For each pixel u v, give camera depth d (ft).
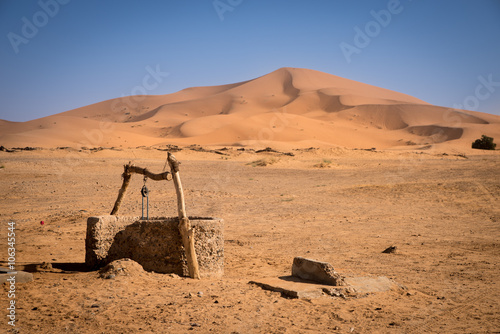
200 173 114.11
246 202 66.74
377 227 47.96
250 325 16.87
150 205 61.31
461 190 72.90
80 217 51.26
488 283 25.07
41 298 19.54
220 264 26.13
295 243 39.22
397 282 24.34
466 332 16.74
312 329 16.66
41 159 138.72
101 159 143.43
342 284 22.65
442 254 34.22
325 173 114.62
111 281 22.36
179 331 15.99
